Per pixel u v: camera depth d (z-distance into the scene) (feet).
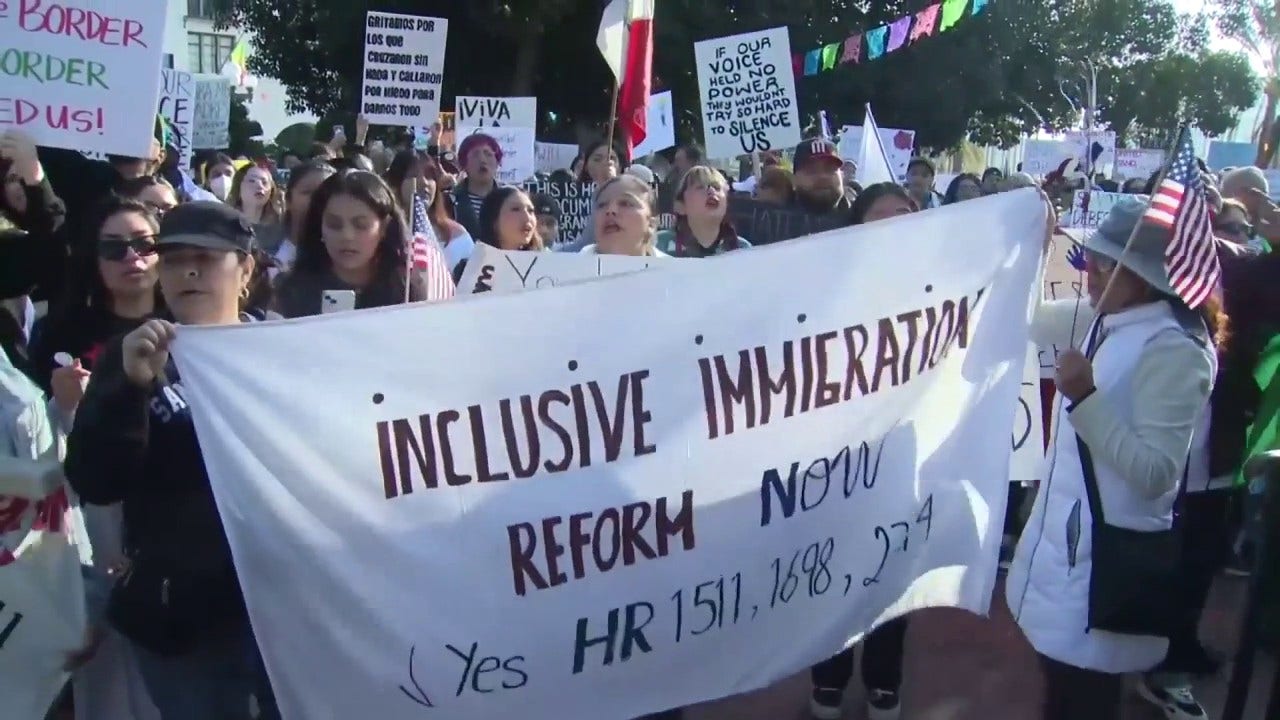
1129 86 143.74
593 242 19.93
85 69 15.01
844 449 10.87
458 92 95.04
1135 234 9.99
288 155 45.03
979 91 107.65
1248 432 15.84
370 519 9.46
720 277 10.34
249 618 9.45
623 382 10.11
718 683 10.62
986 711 14.82
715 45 29.27
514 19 85.40
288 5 99.25
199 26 154.51
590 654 10.17
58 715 13.37
